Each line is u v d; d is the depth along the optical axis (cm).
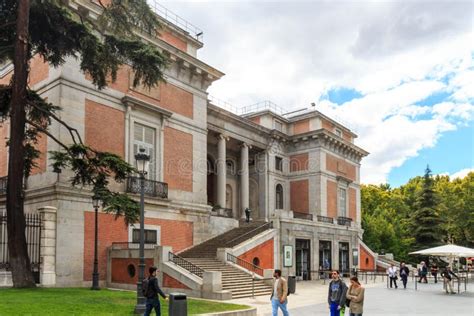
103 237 2338
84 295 1644
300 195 4422
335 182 4569
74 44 1917
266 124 4359
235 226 3353
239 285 2206
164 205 2677
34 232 2072
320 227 3731
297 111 4775
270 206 4212
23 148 1811
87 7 2298
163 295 1181
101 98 2442
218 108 3622
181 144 2919
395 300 2094
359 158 5156
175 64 2920
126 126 2550
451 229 6300
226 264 2508
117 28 1938
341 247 4109
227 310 1483
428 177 5419
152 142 2730
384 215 6506
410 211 7131
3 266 1955
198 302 1689
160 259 2123
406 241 5794
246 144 4016
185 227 2856
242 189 3969
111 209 1798
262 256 2944
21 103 1769
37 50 1997
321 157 4366
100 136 2406
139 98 2656
